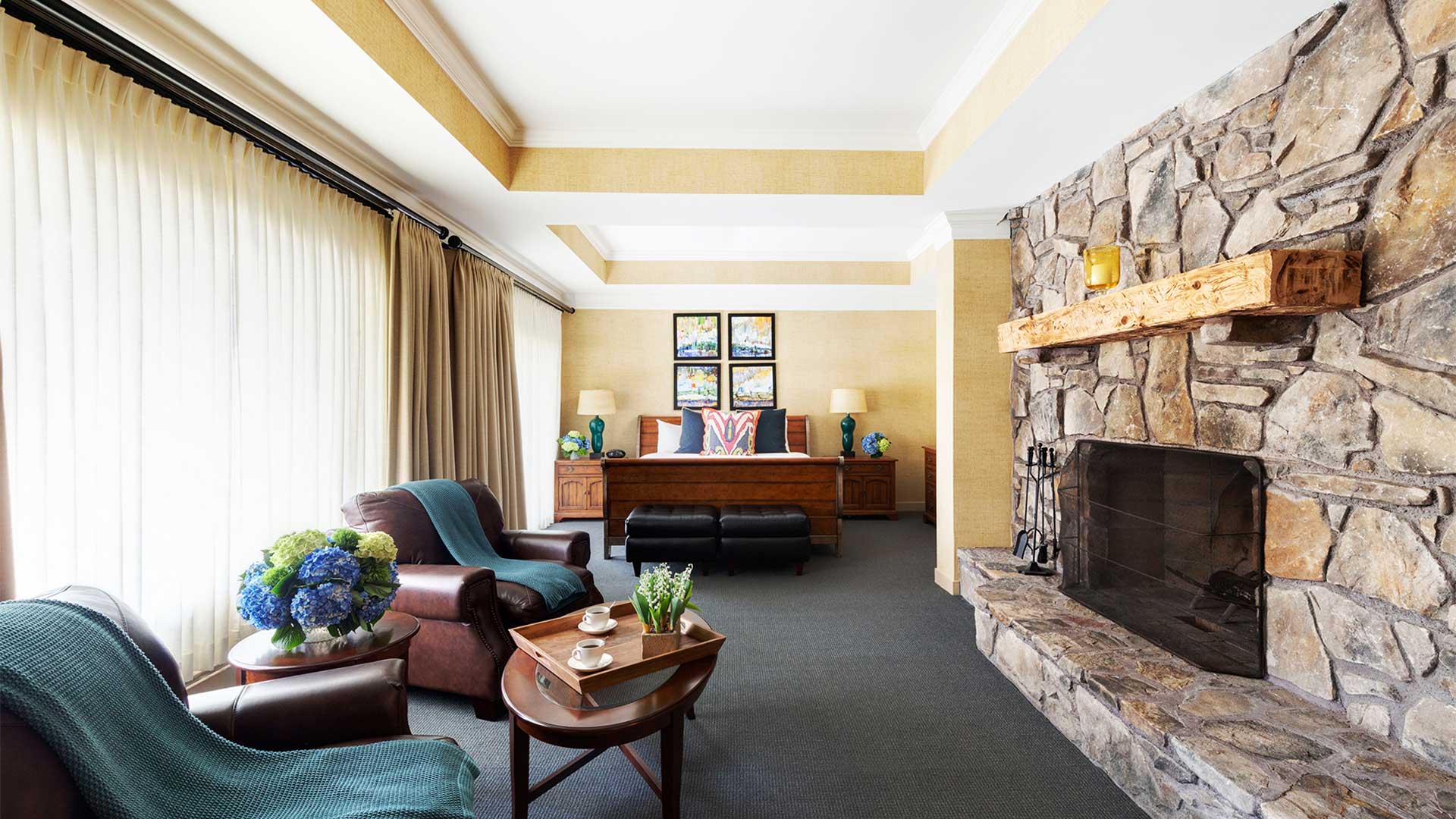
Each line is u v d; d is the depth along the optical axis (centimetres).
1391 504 149
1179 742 153
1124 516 240
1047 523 315
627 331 673
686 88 276
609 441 670
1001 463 364
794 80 270
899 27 230
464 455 362
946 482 379
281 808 112
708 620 330
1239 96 196
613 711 153
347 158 269
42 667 93
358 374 285
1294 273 151
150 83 181
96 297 166
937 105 292
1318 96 169
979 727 220
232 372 214
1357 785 134
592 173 321
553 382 620
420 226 323
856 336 679
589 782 189
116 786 95
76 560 162
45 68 155
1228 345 184
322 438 264
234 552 216
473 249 406
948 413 373
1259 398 185
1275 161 183
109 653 108
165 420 188
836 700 241
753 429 619
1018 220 352
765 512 427
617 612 219
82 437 165
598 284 615
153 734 108
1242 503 188
